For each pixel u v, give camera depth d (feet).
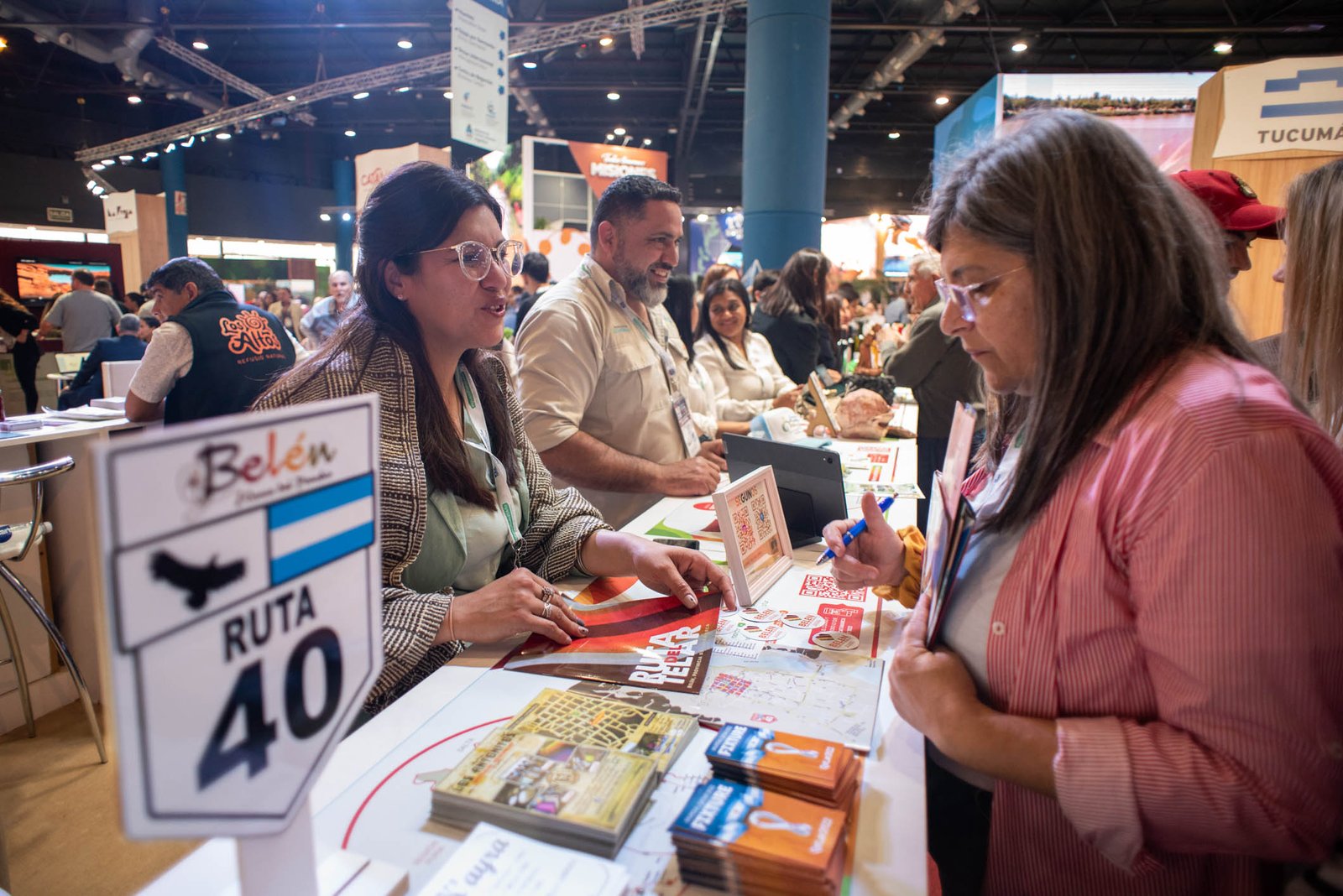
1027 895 2.63
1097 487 2.28
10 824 6.61
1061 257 2.31
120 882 5.91
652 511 6.03
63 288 26.89
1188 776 2.00
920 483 10.36
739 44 37.45
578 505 4.76
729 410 10.87
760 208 18.16
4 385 21.48
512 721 2.62
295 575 1.59
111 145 43.27
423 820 2.24
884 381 12.09
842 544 3.74
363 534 1.77
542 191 35.63
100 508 1.19
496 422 4.61
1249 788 1.95
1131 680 2.30
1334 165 3.76
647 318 7.50
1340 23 31.53
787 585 4.23
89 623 8.66
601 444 6.46
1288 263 3.96
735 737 2.41
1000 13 32.58
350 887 1.88
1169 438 2.10
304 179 56.29
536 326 6.49
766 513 4.38
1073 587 2.34
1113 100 17.80
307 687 1.64
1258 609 1.93
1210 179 5.28
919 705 2.51
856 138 56.80
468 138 13.06
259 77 43.01
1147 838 2.14
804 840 1.93
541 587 3.60
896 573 3.79
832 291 17.10
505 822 2.14
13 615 8.30
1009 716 2.36
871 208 58.44
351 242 55.26
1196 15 32.83
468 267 3.86
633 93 46.93
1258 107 12.34
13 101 42.32
